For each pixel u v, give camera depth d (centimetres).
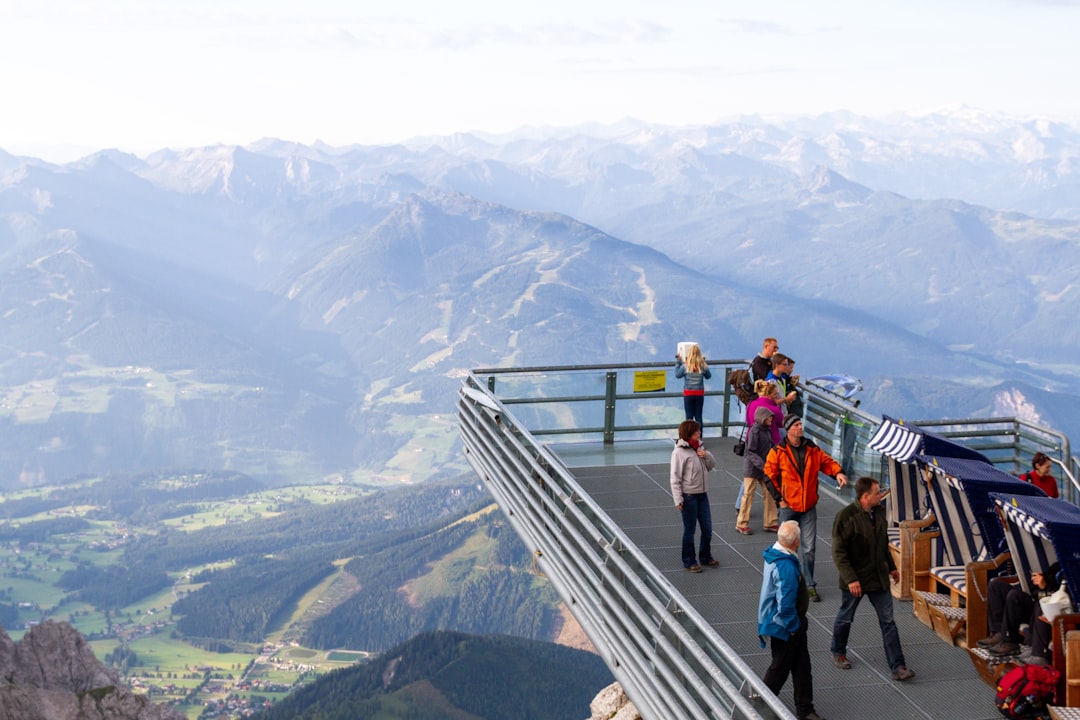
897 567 1186
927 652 1048
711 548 1349
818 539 1381
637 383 1895
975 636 1014
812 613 1152
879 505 999
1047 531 902
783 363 1584
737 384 1587
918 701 948
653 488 1638
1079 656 873
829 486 1611
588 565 1091
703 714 784
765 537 1389
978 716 920
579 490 1095
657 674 890
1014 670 911
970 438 1662
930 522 1174
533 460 1317
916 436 1204
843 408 1598
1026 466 1655
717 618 1125
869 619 1130
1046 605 904
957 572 1109
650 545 1366
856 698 955
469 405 1828
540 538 1281
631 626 941
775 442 1375
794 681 912
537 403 1875
